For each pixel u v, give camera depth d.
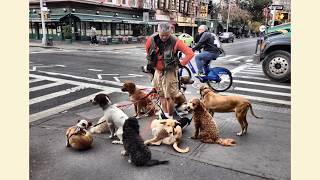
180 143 4.98
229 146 4.89
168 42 5.69
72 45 27.59
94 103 5.15
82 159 4.41
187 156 4.52
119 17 35.25
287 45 10.72
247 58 20.34
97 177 3.93
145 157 4.18
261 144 5.02
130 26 37.69
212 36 9.12
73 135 4.70
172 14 46.50
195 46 9.12
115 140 5.09
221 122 6.12
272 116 6.64
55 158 4.43
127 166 4.21
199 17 55.84
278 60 10.87
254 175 4.02
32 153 4.58
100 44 29.59
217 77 9.19
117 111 5.04
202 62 9.15
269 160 4.44
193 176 3.97
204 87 5.59
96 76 11.52
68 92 8.82
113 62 16.14
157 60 5.82
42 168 4.13
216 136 4.99
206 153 4.63
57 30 32.53
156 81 6.07
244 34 75.81
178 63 5.87
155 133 4.88
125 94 8.65
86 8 30.97
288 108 7.40
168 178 3.91
